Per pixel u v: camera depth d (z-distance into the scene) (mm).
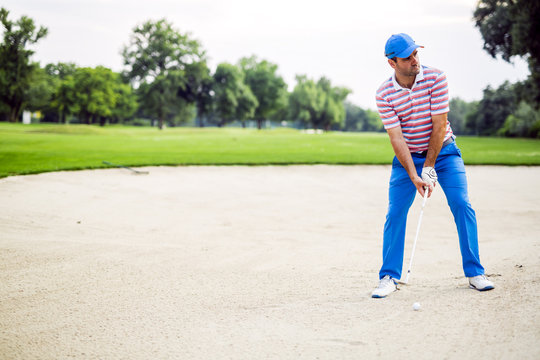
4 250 5070
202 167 14102
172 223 6941
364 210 8195
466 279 3994
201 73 71688
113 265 4590
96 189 9844
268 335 2881
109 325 3086
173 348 2719
